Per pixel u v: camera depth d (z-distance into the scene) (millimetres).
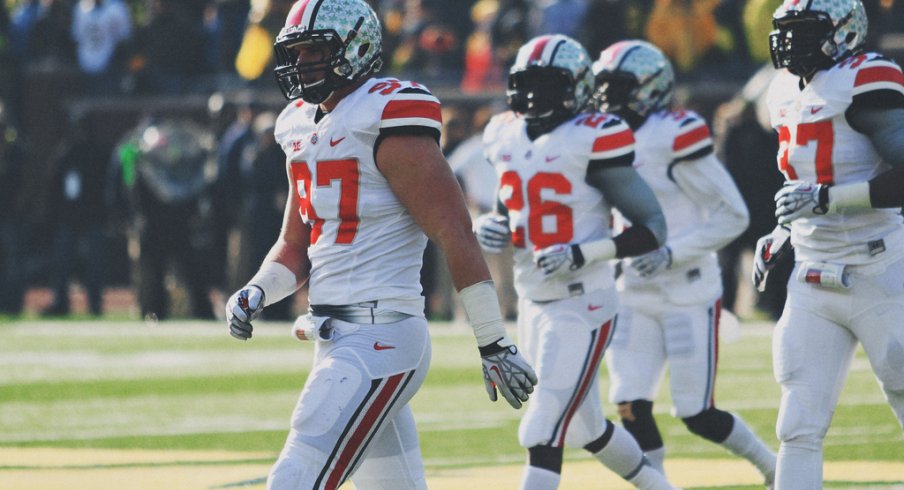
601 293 17156
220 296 56000
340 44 13344
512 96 17469
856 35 15805
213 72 60156
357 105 13273
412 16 58562
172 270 51875
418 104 13180
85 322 49750
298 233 14422
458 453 23766
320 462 12938
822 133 15703
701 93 52594
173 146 49062
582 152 17156
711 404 19500
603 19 52188
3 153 52562
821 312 15766
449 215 13109
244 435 26188
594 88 17766
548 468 16672
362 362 13141
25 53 62312
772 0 53469
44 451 24312
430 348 13641
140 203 49125
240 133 48062
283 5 56094
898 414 15938
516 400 13156
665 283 19453
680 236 19547
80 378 35375
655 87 19781
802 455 15555
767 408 28375
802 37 15703
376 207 13305
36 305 56594
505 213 17953
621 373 19547
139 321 49844
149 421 28188
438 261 48781
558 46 17406
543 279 17203
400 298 13359
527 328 17422
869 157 15609
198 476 21406
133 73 60469
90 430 26969
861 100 15367
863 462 21844
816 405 15633
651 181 19719
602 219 17391
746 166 43156
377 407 13180
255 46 56062
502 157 17750
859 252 15609
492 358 13141
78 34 62000
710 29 53500
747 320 45969
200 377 35469
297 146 13625
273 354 40375
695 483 20312
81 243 52344
